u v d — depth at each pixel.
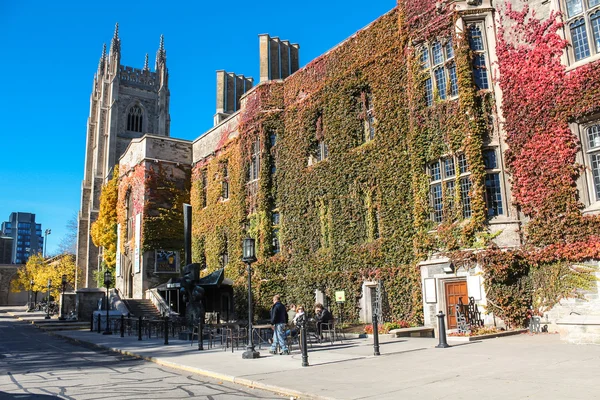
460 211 19.45
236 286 32.53
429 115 21.09
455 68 20.58
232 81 50.34
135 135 85.25
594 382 8.50
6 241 196.00
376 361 12.51
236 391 10.16
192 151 44.06
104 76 84.38
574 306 16.19
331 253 25.84
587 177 16.66
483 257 18.00
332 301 25.36
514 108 18.66
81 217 75.00
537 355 11.83
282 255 29.44
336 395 8.69
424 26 21.95
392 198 22.89
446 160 20.45
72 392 10.37
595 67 16.67
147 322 26.58
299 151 29.23
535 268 17.36
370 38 25.42
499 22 19.70
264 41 35.28
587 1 17.39
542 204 17.47
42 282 73.75
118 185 49.03
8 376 12.91
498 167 19.00
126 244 45.31
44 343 23.67
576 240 16.47
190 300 23.77
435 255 20.02
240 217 33.00
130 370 13.75
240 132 33.78
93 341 22.66
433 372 10.35
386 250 22.80
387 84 24.00
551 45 17.94
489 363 11.05
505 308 17.44
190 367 13.26
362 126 25.80
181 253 42.16
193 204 41.44
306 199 28.25
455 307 18.62
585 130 16.98
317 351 15.54
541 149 17.69
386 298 22.41
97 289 43.62
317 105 28.36
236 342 19.08
